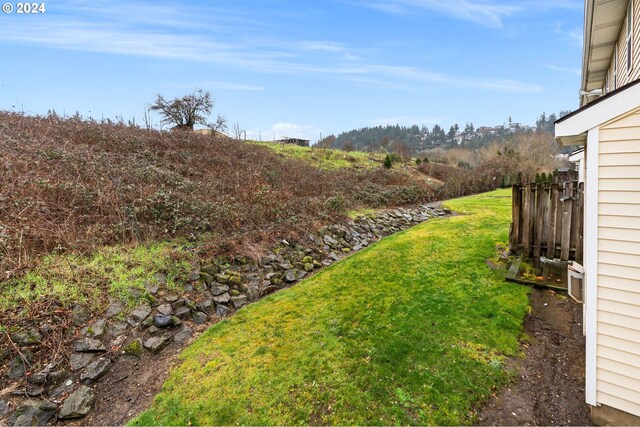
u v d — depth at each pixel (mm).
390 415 2467
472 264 5391
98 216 5027
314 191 9992
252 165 10273
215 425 2488
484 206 11633
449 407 2518
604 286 2398
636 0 5367
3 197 4387
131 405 2764
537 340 3354
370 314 3969
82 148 6945
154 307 3922
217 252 5320
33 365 2908
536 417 2434
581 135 2635
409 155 29859
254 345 3477
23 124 7688
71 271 3914
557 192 4984
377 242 7590
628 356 2307
